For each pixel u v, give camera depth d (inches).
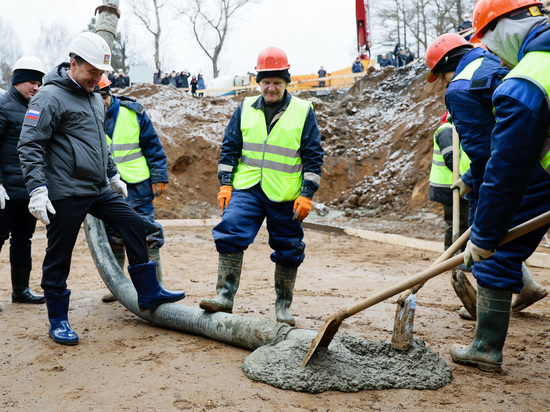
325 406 98.1
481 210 98.5
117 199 150.2
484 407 98.4
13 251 186.7
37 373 115.4
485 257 102.3
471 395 104.3
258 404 98.4
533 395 104.3
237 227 146.9
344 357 115.2
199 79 1043.3
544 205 111.5
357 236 428.1
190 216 582.9
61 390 105.6
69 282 227.5
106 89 193.0
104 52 138.4
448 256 124.9
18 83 175.2
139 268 150.6
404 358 116.3
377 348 120.2
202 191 633.0
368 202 583.2
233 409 96.2
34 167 131.4
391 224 503.2
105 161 146.9
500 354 118.6
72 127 139.5
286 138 152.1
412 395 104.3
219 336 136.6
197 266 279.4
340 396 103.3
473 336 147.4
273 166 152.2
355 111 732.0
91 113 143.4
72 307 180.9
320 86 1005.2
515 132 91.6
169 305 152.7
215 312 142.1
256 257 314.2
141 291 152.4
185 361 123.1
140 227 150.3
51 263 140.8
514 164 92.7
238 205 152.3
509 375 116.0
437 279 237.9
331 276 249.4
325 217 569.0
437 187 234.5
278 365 112.2
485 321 118.8
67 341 136.0
